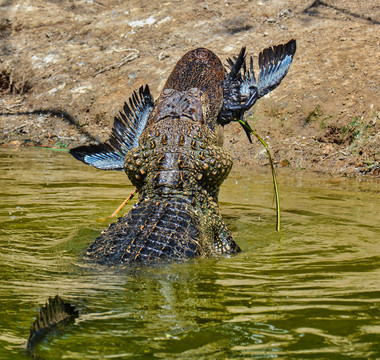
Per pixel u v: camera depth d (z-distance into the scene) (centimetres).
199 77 1287
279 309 742
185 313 726
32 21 3155
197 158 1116
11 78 2875
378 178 1834
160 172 1101
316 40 2425
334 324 695
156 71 2544
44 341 637
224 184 1727
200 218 1071
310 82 2212
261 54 1373
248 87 1303
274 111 2175
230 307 750
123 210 1380
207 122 1191
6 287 816
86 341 640
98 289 812
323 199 1526
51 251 1023
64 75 2744
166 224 1014
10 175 1784
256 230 1212
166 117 1170
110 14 3086
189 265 941
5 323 686
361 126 2009
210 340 647
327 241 1123
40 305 745
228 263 969
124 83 2553
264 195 1572
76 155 1344
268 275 898
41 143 2388
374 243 1106
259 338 653
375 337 657
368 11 2556
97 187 1648
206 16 2809
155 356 606
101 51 2841
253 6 2777
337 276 891
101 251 978
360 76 2169
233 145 2139
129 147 1312
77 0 3294
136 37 2842
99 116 2472
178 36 2736
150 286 830
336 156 1984
